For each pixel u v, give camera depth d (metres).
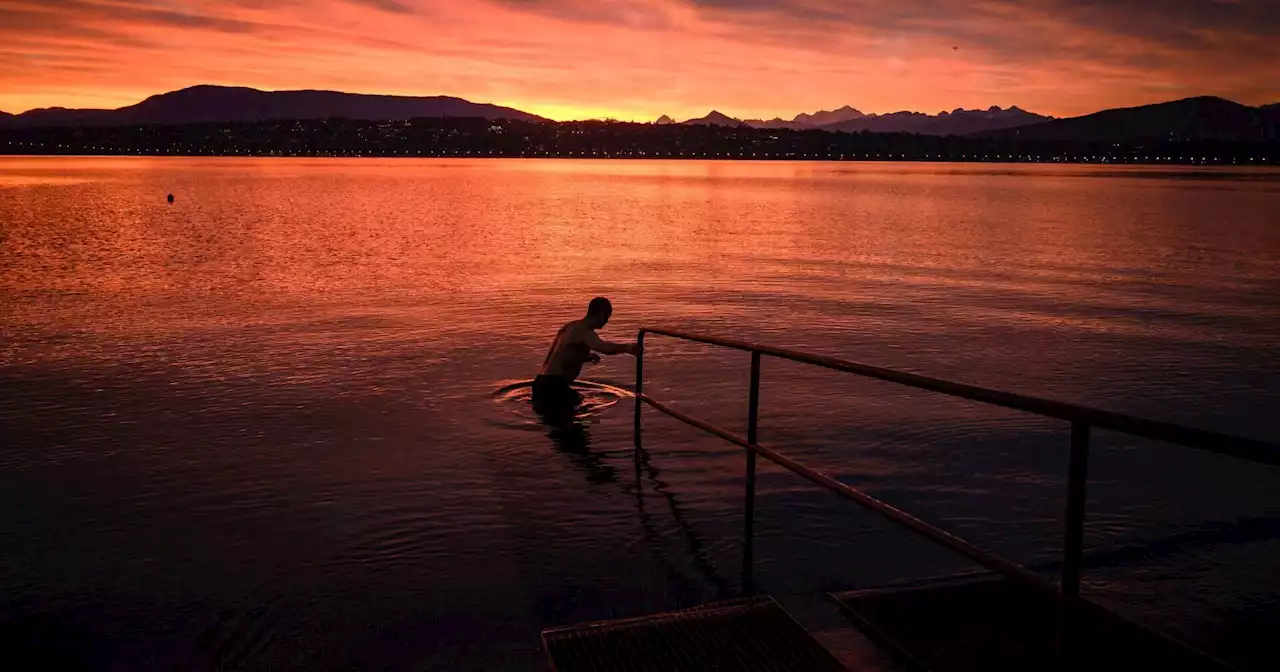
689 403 8.74
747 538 4.99
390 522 5.46
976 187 106.06
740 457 6.88
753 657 3.16
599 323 8.52
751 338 12.69
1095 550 5.04
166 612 4.22
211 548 5.04
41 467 6.58
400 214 45.16
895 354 11.49
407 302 15.95
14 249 25.62
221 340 12.05
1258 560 4.87
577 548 5.02
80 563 4.83
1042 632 3.35
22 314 14.20
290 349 11.42
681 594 4.38
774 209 54.00
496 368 10.30
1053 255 25.88
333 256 24.45
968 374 10.29
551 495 5.97
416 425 7.82
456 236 32.03
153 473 6.45
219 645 3.88
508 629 3.98
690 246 28.92
